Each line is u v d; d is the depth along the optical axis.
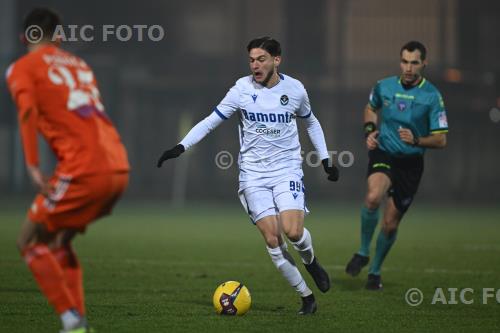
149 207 88.81
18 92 16.23
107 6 112.19
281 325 20.52
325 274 22.61
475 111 110.25
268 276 30.89
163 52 114.38
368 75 113.75
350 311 22.89
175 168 112.19
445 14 113.75
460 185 112.25
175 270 32.53
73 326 16.39
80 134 16.58
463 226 62.88
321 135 23.23
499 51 114.75
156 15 114.50
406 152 28.02
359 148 112.19
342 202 105.31
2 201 92.75
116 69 107.75
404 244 46.44
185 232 53.88
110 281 28.80
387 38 114.50
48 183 16.27
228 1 116.00
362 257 27.98
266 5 115.19
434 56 113.88
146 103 112.38
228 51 115.50
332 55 114.56
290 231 21.42
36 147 16.19
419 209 92.19
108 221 64.75
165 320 21.03
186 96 112.75
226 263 35.47
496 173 111.94
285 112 22.25
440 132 27.72
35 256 16.38
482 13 114.56
